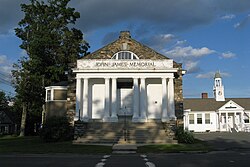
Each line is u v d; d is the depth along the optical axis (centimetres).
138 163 1382
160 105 3100
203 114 5291
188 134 2517
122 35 3161
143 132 2611
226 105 5172
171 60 2980
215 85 5828
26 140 3050
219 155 1762
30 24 4281
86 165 1320
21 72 4112
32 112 4556
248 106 5309
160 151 1988
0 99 6481
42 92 4184
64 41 4222
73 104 3072
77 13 4412
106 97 2920
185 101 5475
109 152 1969
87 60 2981
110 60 2969
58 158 1648
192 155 1788
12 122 6575
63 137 2711
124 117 3064
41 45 3984
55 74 4091
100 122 2834
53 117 2855
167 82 3016
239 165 1290
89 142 2456
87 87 2970
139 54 3116
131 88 3141
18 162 1440
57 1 4378
